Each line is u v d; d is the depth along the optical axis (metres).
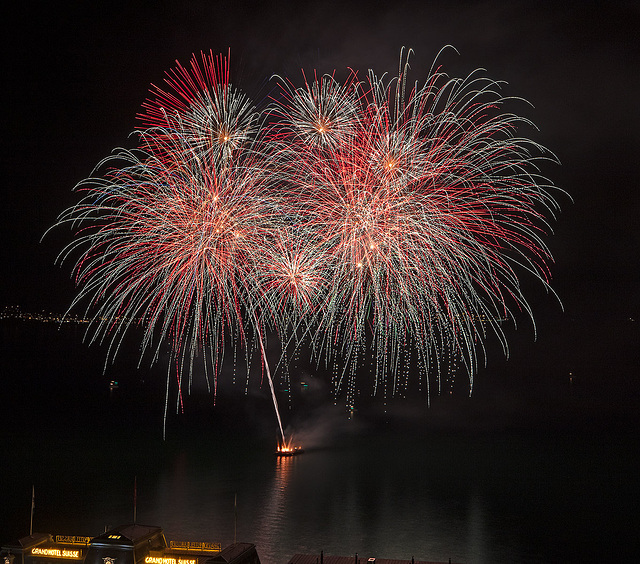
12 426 151.38
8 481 93.62
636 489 87.69
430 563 46.75
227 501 80.94
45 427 150.62
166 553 45.31
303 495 84.06
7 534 67.88
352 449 120.44
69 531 68.94
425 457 112.19
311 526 69.94
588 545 63.97
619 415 167.50
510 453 116.06
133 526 47.22
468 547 63.41
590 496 83.62
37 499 82.75
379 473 98.12
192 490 87.31
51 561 46.56
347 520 72.25
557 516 74.12
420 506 78.50
